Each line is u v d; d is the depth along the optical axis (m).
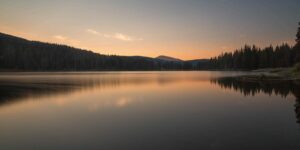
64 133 9.36
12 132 9.60
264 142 7.59
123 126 10.28
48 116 12.60
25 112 13.70
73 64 135.50
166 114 12.72
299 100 16.42
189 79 46.72
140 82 38.84
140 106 15.45
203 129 9.47
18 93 22.98
